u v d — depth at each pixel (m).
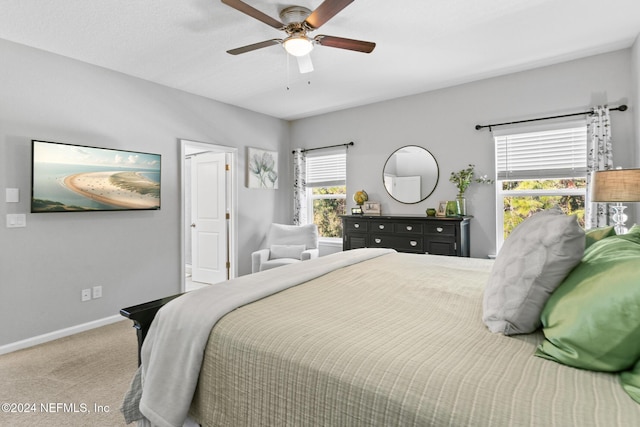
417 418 0.80
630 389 0.77
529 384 0.82
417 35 2.81
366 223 4.26
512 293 1.16
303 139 5.50
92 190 3.26
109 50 3.01
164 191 3.93
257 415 1.10
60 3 2.28
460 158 4.01
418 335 1.12
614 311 0.84
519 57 3.26
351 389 0.91
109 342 2.94
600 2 2.36
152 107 3.80
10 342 2.79
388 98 4.50
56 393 2.12
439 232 3.71
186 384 1.27
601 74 3.20
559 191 3.52
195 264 5.25
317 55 3.17
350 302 1.49
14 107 2.82
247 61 3.28
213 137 4.48
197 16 2.47
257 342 1.15
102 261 3.40
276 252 4.63
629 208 3.08
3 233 2.77
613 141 3.15
